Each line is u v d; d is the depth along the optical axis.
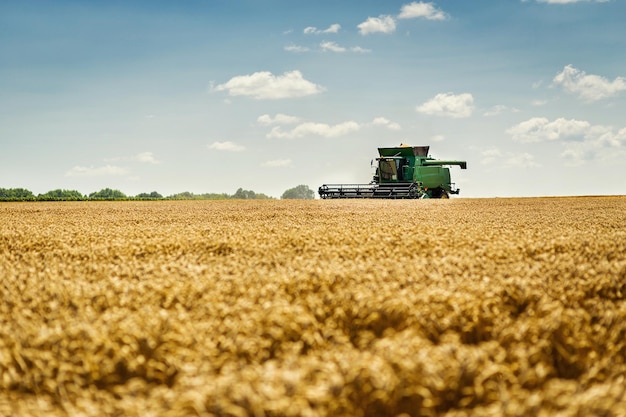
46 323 8.06
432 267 11.04
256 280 9.91
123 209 38.94
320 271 10.16
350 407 5.32
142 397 5.84
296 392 5.27
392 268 10.74
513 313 8.89
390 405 5.61
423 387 5.68
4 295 9.33
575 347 7.12
